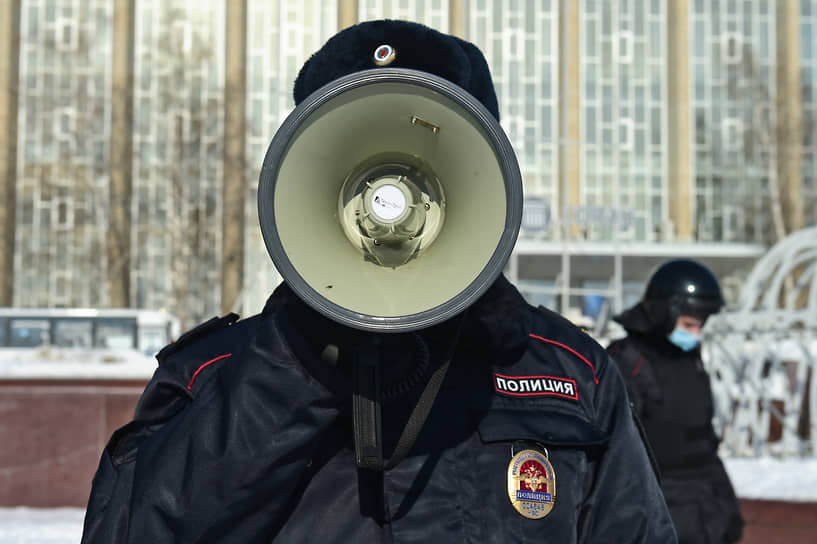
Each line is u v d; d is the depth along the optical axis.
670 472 4.12
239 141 41.53
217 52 42.66
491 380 1.63
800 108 41.75
